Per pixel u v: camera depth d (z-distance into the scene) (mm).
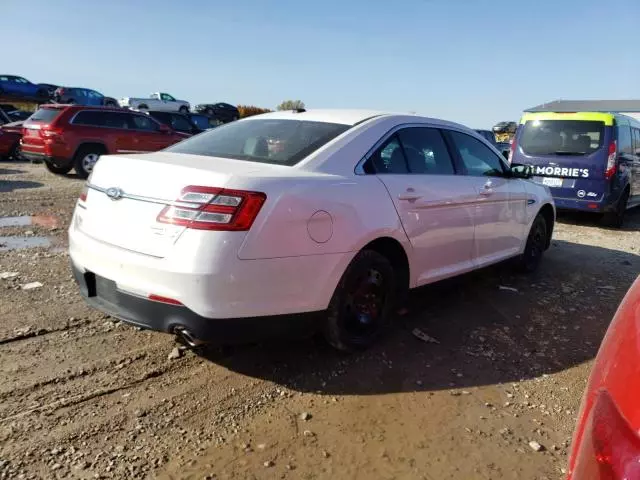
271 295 3047
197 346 3611
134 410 2998
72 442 2695
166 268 2906
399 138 4102
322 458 2693
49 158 12953
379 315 3850
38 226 7363
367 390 3357
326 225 3248
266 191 3004
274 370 3525
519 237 5641
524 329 4480
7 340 3668
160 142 14586
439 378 3562
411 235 3906
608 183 9352
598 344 4266
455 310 4836
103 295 3312
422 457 2746
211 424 2922
